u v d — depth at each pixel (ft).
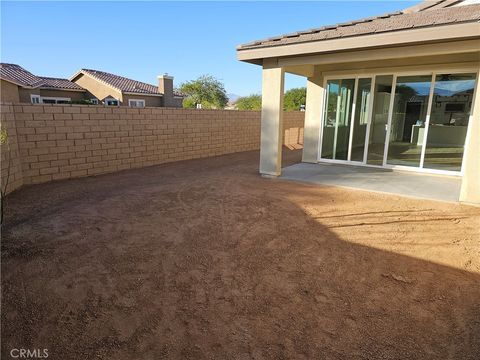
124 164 32.22
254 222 17.02
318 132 34.78
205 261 12.96
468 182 19.29
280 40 24.54
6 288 10.77
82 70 98.73
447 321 9.57
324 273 12.23
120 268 12.28
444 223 16.84
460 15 18.24
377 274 12.14
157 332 9.06
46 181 25.91
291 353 8.39
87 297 10.50
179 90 154.61
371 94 30.58
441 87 26.81
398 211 18.71
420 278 11.84
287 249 14.10
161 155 36.29
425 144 28.27
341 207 19.47
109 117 30.09
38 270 11.94
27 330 8.98
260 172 28.22
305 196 21.77
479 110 18.34
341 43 21.08
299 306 10.30
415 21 19.24
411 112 28.66
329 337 8.97
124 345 8.55
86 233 15.30
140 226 16.26
